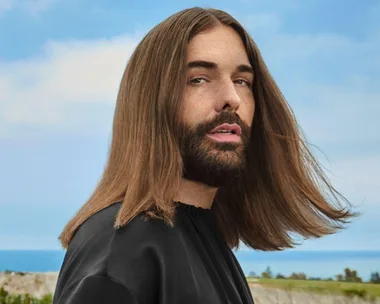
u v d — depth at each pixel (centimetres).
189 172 122
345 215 147
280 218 150
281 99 141
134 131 121
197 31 124
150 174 115
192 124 119
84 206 122
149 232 110
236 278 133
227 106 119
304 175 144
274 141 141
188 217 123
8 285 436
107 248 105
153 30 129
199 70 121
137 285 102
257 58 134
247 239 157
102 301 98
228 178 122
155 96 121
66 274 107
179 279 108
